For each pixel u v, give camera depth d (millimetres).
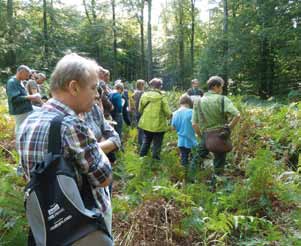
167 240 3885
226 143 5543
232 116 5867
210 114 5578
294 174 5727
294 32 22281
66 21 37094
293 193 4848
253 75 26641
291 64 26062
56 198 1779
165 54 45844
